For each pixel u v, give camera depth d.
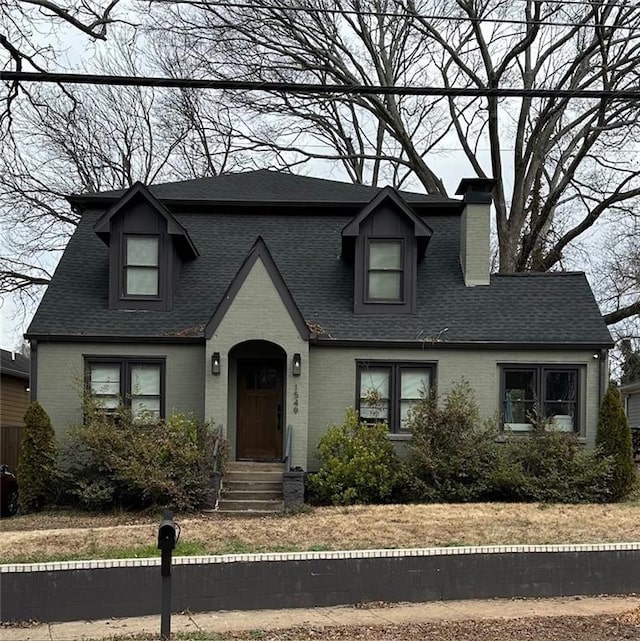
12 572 9.41
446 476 17.19
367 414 18.73
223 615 9.73
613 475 17.53
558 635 8.70
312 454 18.50
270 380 19.52
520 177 30.95
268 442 19.38
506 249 30.91
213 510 16.20
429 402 17.88
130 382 18.58
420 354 18.78
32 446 17.30
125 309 19.11
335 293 19.91
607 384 18.84
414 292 19.45
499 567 10.66
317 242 21.48
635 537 12.52
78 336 18.28
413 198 22.88
